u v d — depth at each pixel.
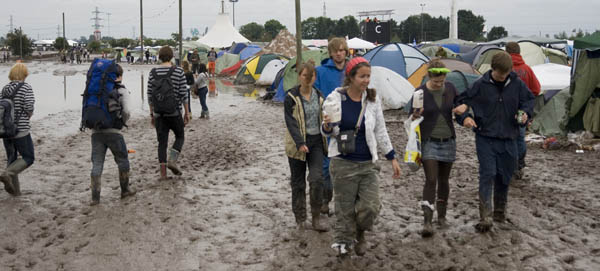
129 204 6.38
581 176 7.61
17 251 4.99
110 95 6.18
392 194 6.74
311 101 5.16
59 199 6.68
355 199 4.58
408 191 6.88
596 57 10.27
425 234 5.12
